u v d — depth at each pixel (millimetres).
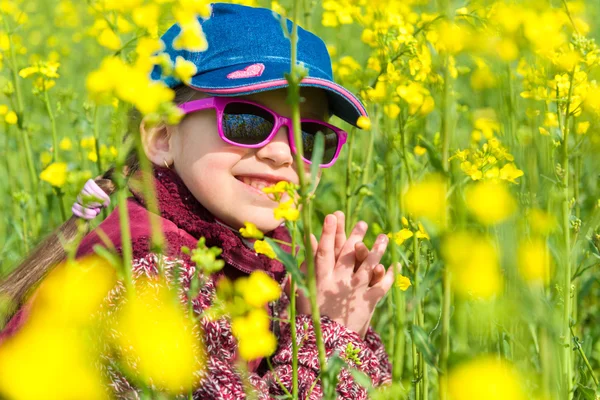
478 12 1960
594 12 3482
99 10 2625
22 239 3430
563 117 2275
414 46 2617
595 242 2297
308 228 1501
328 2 3457
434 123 4008
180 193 2102
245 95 2086
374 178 3393
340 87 2223
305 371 2064
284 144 2123
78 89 5816
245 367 1973
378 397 1589
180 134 2119
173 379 1353
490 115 2373
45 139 4926
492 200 1358
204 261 1467
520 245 1436
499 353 2088
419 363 2293
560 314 1902
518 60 2311
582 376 2400
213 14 2160
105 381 1686
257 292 1527
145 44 1428
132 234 1918
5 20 3404
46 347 1120
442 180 1734
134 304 1323
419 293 1789
